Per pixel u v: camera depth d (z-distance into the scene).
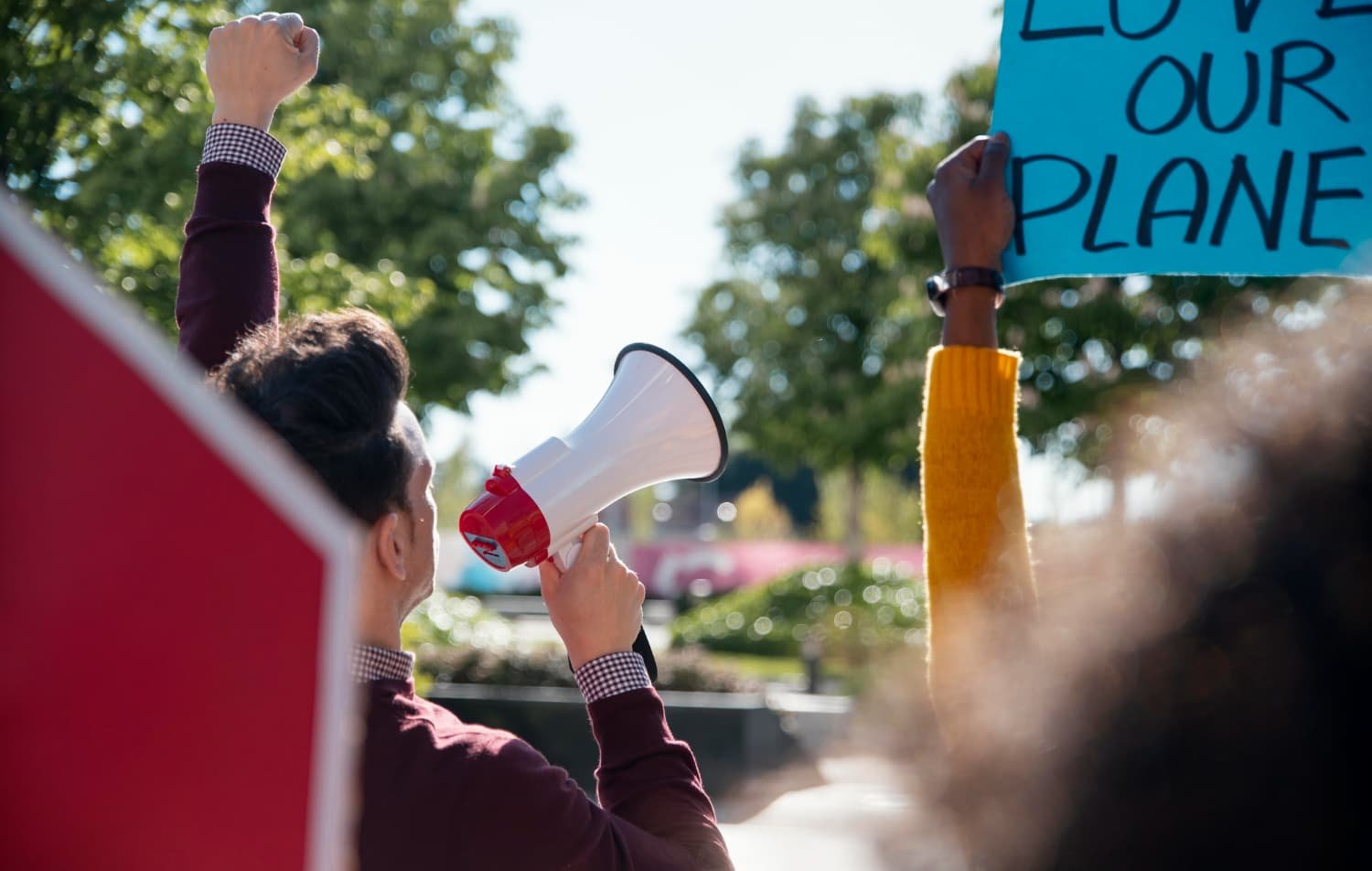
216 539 0.54
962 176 1.78
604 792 1.55
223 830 0.55
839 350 23.77
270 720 0.55
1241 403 0.60
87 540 0.53
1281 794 0.55
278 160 1.94
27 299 0.52
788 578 21.03
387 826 1.35
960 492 1.49
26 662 0.53
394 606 1.45
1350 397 0.56
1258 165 1.88
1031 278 1.94
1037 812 0.61
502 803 1.36
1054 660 0.64
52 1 3.95
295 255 7.24
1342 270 1.85
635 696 1.58
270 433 1.36
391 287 7.33
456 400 17.30
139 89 4.27
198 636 0.54
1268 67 1.88
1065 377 15.30
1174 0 1.91
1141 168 1.90
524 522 1.61
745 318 25.70
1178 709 0.57
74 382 0.52
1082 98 1.92
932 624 1.47
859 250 24.16
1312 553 0.55
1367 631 0.54
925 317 17.44
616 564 1.63
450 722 1.49
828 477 26.95
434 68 15.87
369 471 1.38
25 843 0.54
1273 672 0.55
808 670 14.22
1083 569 0.64
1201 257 1.89
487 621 12.09
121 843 0.55
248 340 1.53
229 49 1.92
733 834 6.83
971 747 0.66
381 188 15.09
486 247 17.47
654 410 1.75
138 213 4.23
